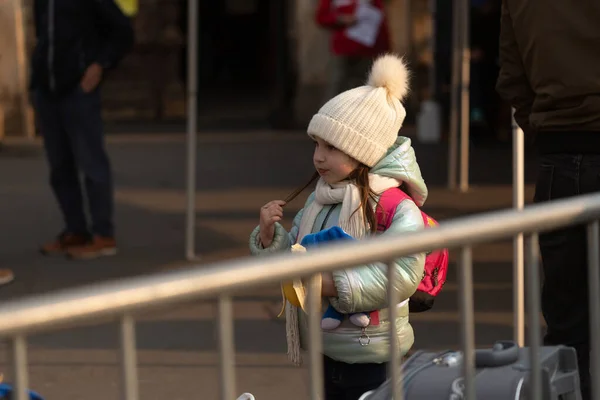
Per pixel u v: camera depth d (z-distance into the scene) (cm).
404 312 728
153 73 3381
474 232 504
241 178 2359
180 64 3822
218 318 432
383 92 729
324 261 457
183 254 1670
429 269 727
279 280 446
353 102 718
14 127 3052
